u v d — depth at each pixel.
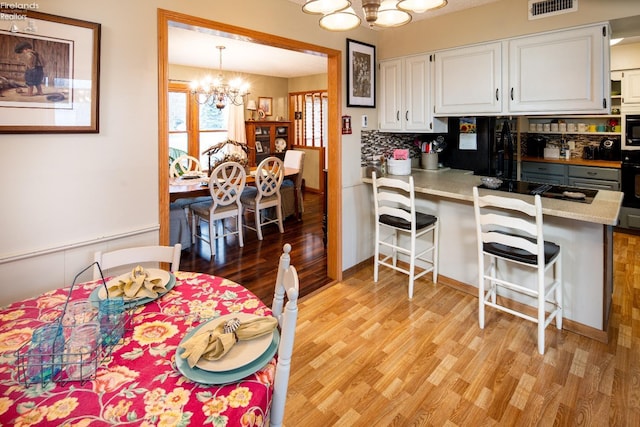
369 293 3.07
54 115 1.62
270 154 7.29
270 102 7.34
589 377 2.00
